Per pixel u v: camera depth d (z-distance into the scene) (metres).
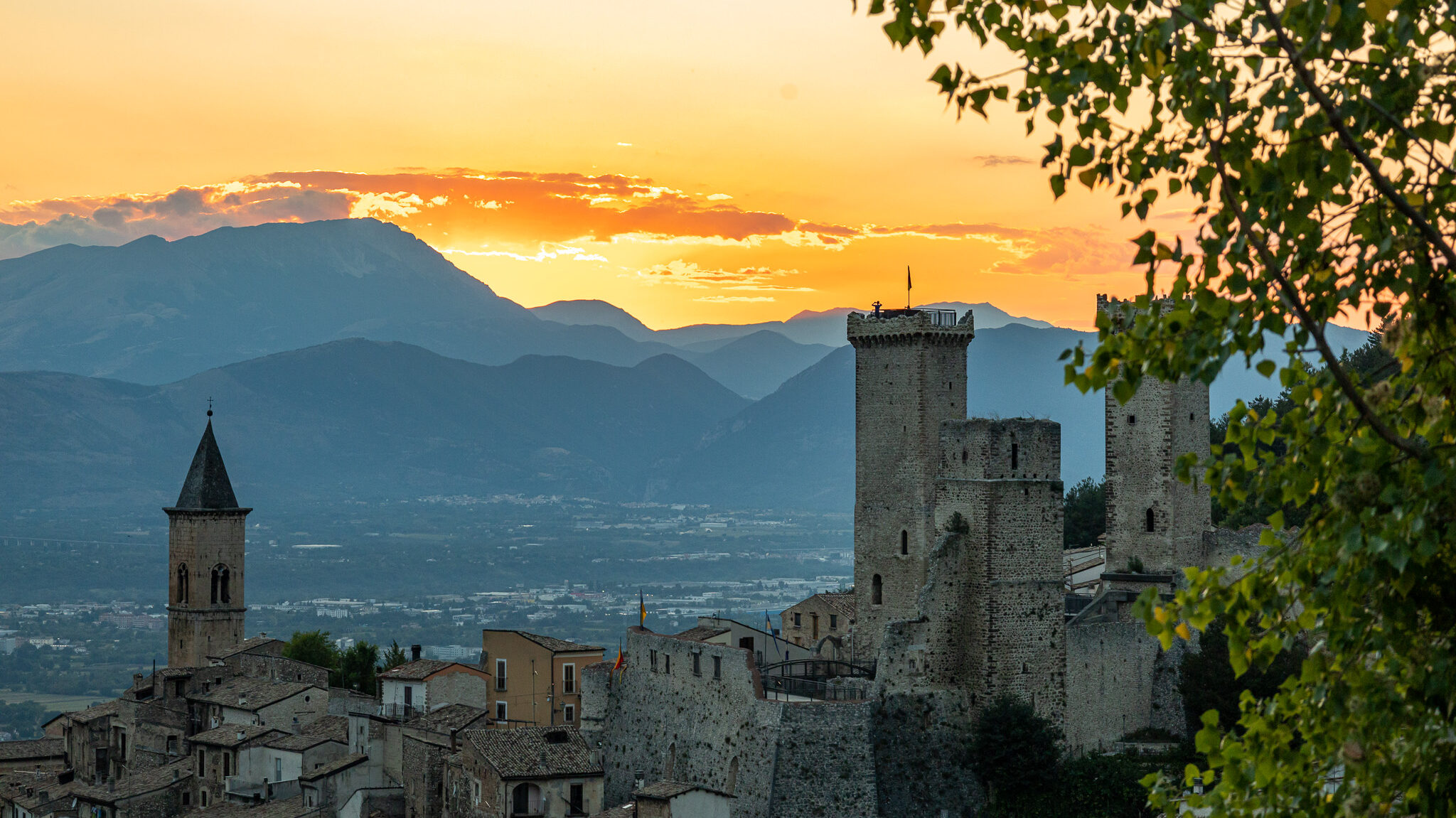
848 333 145.12
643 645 139.75
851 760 120.25
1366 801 31.97
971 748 121.75
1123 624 130.12
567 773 134.38
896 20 35.09
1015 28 34.53
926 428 140.25
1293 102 30.70
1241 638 33.53
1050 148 34.06
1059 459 126.19
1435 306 31.83
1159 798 36.91
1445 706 31.61
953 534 125.38
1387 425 32.28
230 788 162.38
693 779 128.75
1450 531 30.11
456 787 141.62
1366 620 31.94
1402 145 32.03
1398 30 30.16
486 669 165.25
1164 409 136.88
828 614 173.00
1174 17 31.80
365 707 164.75
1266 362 32.03
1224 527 152.50
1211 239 32.56
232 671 198.50
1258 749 34.34
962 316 142.38
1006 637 122.94
